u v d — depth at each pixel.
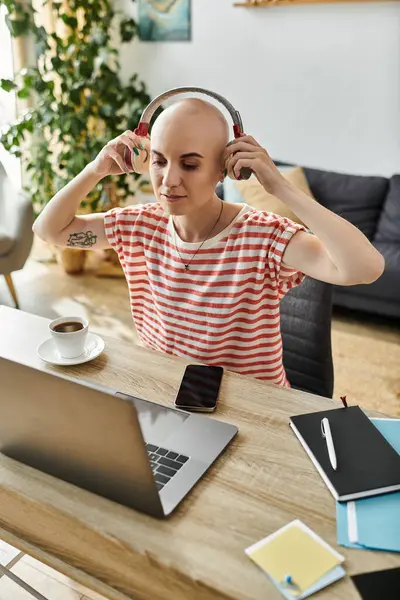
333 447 0.94
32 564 1.55
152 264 1.32
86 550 0.83
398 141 3.49
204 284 1.26
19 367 0.80
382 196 3.44
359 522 0.81
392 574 0.73
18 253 3.06
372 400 2.46
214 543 0.78
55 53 3.99
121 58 4.27
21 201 3.04
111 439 0.77
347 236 1.08
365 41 3.41
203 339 1.29
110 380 1.16
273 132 3.86
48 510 0.85
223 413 1.06
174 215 1.17
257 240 1.21
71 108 3.63
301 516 0.83
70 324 1.29
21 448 0.92
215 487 0.88
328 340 1.55
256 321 1.26
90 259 4.05
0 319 1.42
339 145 3.67
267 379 1.31
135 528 0.80
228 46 3.83
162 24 4.02
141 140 1.23
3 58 4.06
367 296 3.12
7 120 4.17
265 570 0.73
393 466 0.90
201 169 1.11
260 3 3.59
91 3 3.71
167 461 0.92
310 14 3.51
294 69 3.66
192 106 1.10
